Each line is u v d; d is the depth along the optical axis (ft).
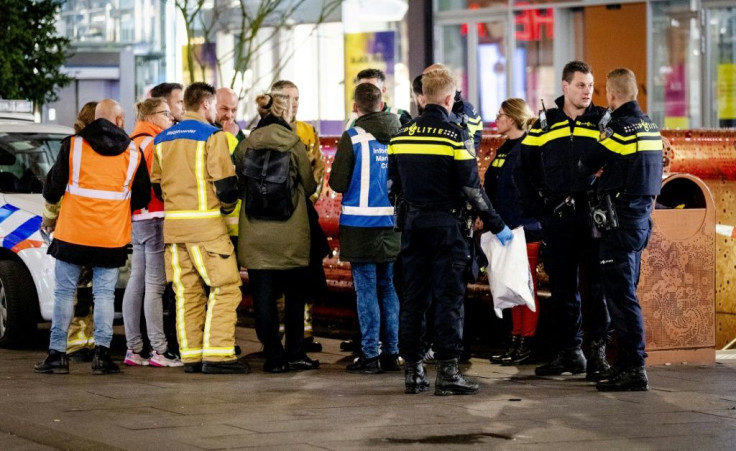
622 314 27.99
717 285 38.11
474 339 36.70
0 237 36.14
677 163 37.45
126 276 35.73
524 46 65.26
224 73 72.79
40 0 59.88
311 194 31.37
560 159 28.84
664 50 60.85
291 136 30.89
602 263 28.17
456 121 28.99
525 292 29.09
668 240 31.65
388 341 31.58
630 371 28.02
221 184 30.68
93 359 31.35
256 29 61.82
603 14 62.39
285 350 32.12
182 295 31.48
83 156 30.37
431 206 27.35
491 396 27.45
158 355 32.73
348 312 39.65
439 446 22.15
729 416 24.97
